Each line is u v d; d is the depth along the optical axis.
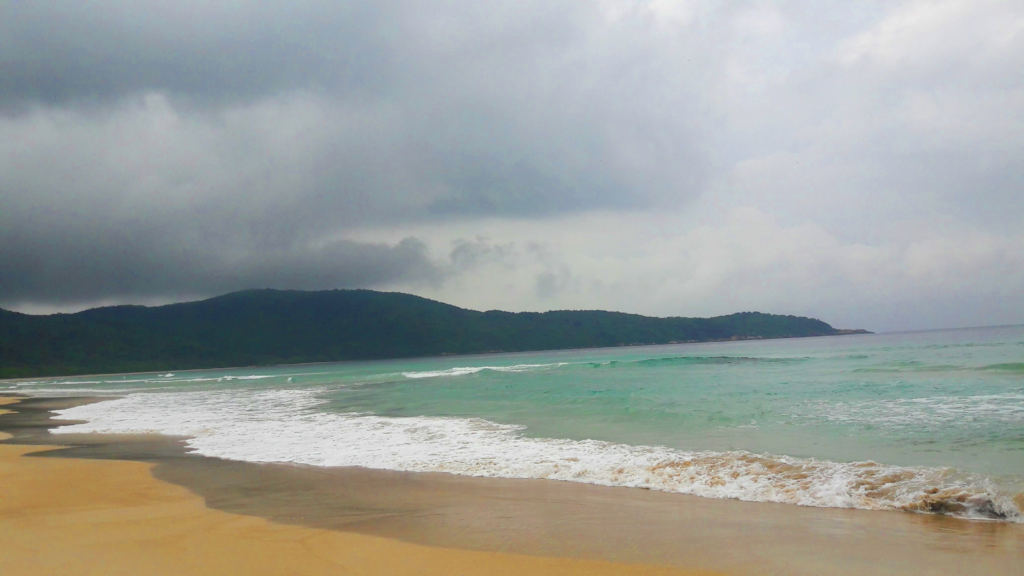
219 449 14.59
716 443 12.55
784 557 6.19
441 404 23.42
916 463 9.91
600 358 84.88
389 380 45.25
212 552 6.53
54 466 12.54
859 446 11.53
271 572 5.88
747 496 8.79
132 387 54.94
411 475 10.95
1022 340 60.91
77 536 7.16
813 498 8.48
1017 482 8.45
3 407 34.25
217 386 49.53
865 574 5.66
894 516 7.66
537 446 13.14
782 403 18.77
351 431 16.66
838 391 21.58
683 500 8.75
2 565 6.04
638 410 18.56
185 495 9.57
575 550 6.55
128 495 9.61
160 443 16.14
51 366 132.75
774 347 99.75
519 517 7.95
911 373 27.89
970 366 29.14
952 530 6.99
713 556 6.27
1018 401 16.44
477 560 6.26
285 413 22.88
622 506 8.46
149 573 5.80
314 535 7.21
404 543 6.87
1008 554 6.07
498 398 24.78
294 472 11.46
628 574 5.82
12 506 8.85
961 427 12.95
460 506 8.61
